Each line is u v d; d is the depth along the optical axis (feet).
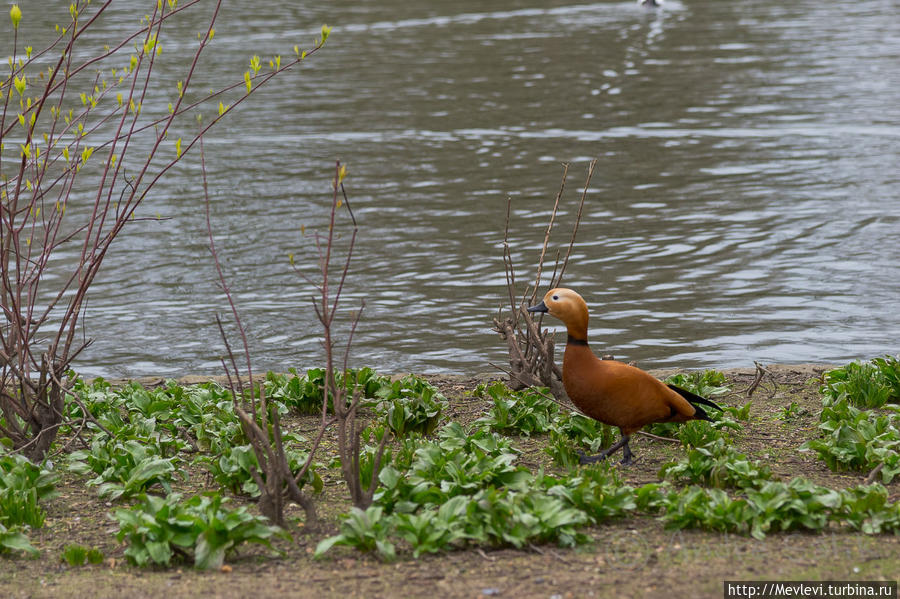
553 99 123.24
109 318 52.90
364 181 85.35
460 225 71.36
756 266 60.49
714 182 83.05
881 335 48.11
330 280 59.26
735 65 144.25
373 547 21.83
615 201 77.46
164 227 71.36
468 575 20.59
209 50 153.48
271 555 22.15
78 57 126.93
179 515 21.77
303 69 144.05
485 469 25.43
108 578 21.02
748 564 20.81
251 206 77.36
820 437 31.55
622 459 29.35
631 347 47.16
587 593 19.53
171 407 34.01
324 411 24.49
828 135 100.42
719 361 44.91
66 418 32.89
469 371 44.32
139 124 105.60
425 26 189.26
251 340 49.34
